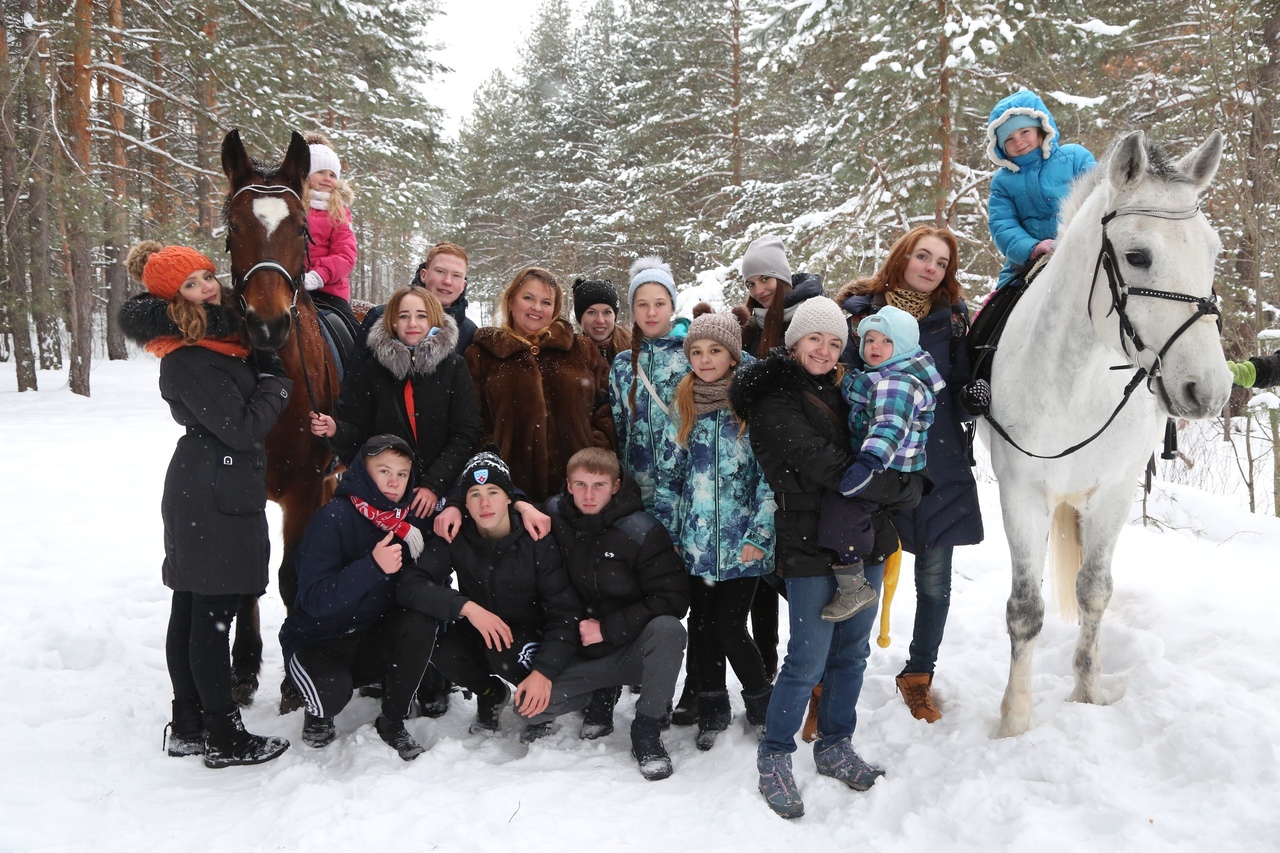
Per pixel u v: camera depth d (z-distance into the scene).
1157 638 3.32
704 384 2.93
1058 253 2.75
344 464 3.56
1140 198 2.36
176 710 2.96
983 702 3.17
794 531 2.59
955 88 8.56
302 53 13.45
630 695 3.56
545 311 3.40
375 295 36.38
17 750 2.82
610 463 2.99
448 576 3.09
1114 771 2.48
